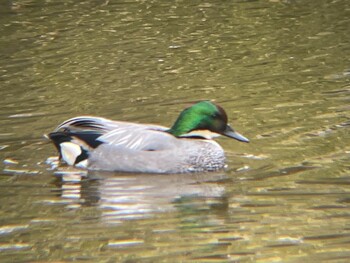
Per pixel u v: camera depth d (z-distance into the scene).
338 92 17.77
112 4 24.95
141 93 18.16
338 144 15.12
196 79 18.91
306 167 14.28
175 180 14.30
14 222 12.55
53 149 15.53
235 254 11.25
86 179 14.38
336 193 13.20
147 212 12.83
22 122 16.72
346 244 11.44
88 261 11.14
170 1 25.16
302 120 16.31
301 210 12.63
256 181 13.91
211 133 15.01
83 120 15.25
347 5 24.11
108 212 12.87
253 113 16.80
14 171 14.60
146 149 14.79
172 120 16.67
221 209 12.85
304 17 23.16
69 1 25.36
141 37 21.89
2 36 22.28
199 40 21.58
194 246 11.53
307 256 11.11
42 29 22.75
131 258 11.20
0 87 18.75
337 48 20.56
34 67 19.97
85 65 20.02
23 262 11.20
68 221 12.53
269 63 19.80
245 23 22.86
